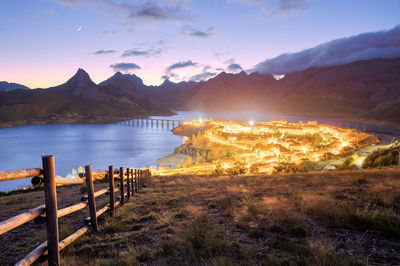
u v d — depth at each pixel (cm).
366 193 750
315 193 814
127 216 684
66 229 528
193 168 8744
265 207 616
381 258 311
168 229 534
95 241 491
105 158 17275
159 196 1073
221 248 383
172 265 338
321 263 296
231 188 1121
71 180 464
